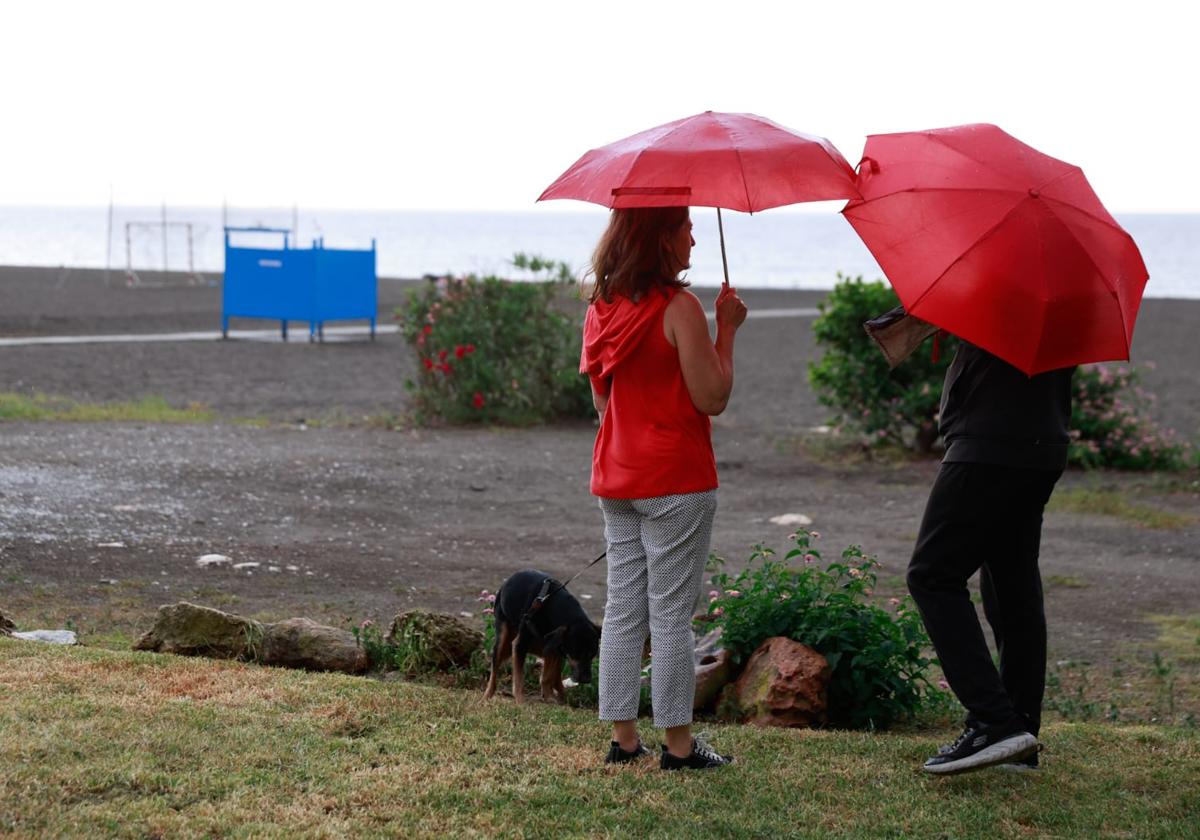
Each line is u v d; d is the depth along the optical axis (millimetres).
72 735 4586
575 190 4387
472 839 3973
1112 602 8922
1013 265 4305
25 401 17156
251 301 29062
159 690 5309
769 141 4293
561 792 4422
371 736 4930
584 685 5996
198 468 12555
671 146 4266
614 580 4777
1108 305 4355
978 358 4641
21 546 8836
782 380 24297
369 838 3916
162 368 22797
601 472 4688
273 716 5059
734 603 6297
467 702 5531
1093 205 4562
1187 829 4359
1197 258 139625
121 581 8133
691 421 4570
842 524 11461
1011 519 4676
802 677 5797
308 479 12453
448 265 92062
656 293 4477
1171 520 11719
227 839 3842
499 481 13109
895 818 4352
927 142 4719
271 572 8750
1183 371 26578
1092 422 14617
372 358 25719
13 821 3818
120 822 3877
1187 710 6477
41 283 49156
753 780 4660
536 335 17453
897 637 6156
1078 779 4871
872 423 15086
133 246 136875
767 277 86125
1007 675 5004
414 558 9547
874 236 4555
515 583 5922
